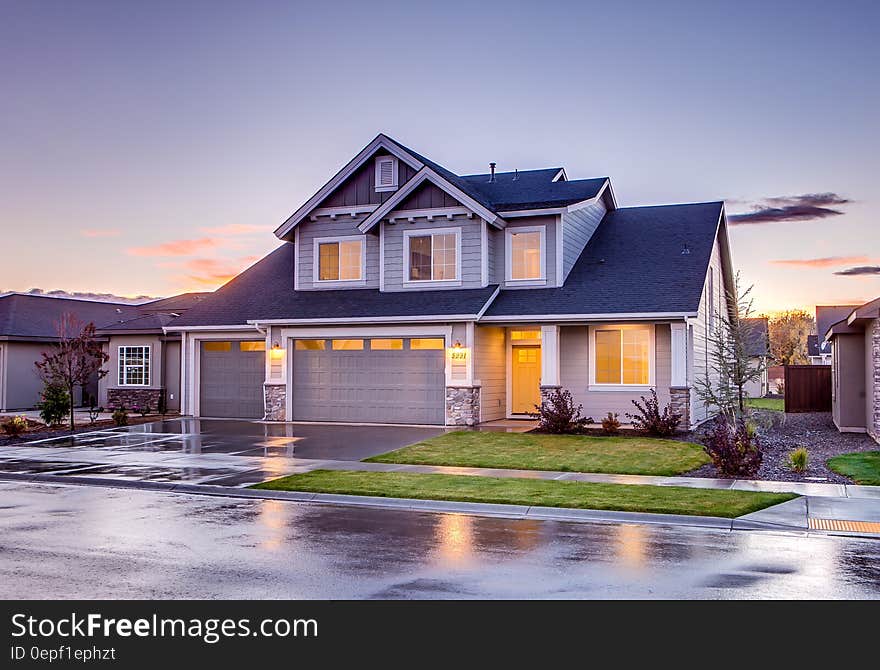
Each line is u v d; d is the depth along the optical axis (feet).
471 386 73.92
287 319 79.87
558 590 23.89
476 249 78.59
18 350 108.47
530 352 81.41
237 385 87.40
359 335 78.74
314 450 59.47
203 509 38.58
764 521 33.99
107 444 64.39
